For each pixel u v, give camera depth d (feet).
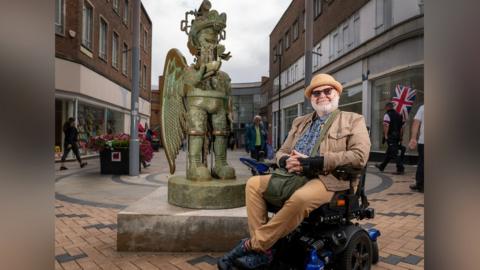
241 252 8.48
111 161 32.55
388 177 28.99
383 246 11.50
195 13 13.47
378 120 45.91
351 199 8.23
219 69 12.14
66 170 35.94
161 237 10.79
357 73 50.83
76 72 47.80
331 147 8.28
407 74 39.81
